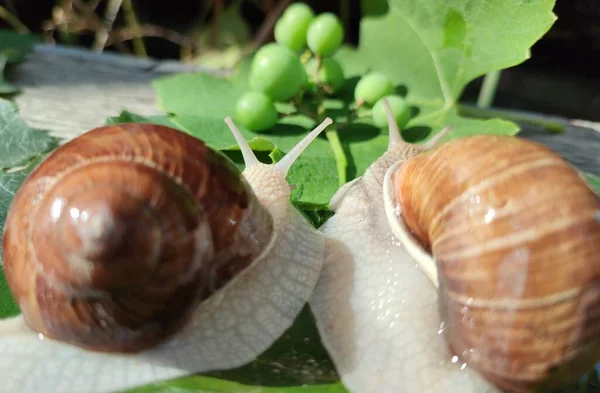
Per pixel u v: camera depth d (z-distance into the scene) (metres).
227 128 0.18
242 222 0.13
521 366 0.11
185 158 0.12
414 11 0.19
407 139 0.18
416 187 0.13
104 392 0.12
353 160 0.17
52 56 0.23
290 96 0.18
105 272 0.11
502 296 0.11
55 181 0.12
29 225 0.12
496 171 0.12
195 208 0.12
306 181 0.16
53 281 0.12
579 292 0.11
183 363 0.13
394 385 0.12
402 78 0.20
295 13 0.20
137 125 0.12
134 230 0.11
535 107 0.28
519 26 0.17
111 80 0.22
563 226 0.11
